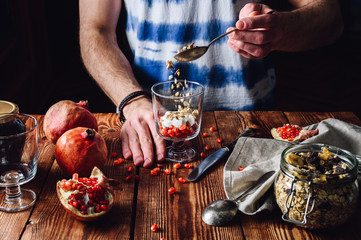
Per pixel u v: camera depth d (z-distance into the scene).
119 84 1.59
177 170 1.18
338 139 1.23
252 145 1.21
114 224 0.97
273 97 1.90
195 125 1.20
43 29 3.57
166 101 1.18
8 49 2.89
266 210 0.99
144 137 1.28
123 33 1.92
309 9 1.64
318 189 0.91
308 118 1.51
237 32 1.30
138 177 1.14
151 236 0.94
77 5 4.03
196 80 1.75
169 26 1.69
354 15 4.76
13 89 2.80
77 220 0.98
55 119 1.20
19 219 0.98
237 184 1.09
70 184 0.98
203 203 1.05
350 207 0.92
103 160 1.11
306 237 0.94
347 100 3.65
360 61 4.42
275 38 1.33
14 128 1.05
